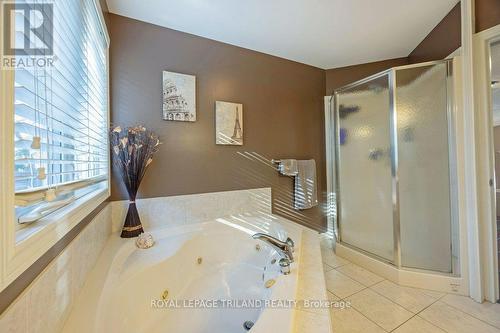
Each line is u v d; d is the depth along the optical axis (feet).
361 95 7.41
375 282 6.26
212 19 6.31
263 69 8.34
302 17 6.36
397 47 8.12
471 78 5.23
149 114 6.27
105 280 3.69
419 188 6.13
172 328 4.33
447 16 6.37
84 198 3.69
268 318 2.81
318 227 9.73
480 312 4.93
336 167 8.32
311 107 9.46
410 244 6.19
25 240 1.87
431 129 5.96
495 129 10.87
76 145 3.59
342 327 4.59
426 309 5.09
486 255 5.26
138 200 6.17
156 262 4.58
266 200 8.29
